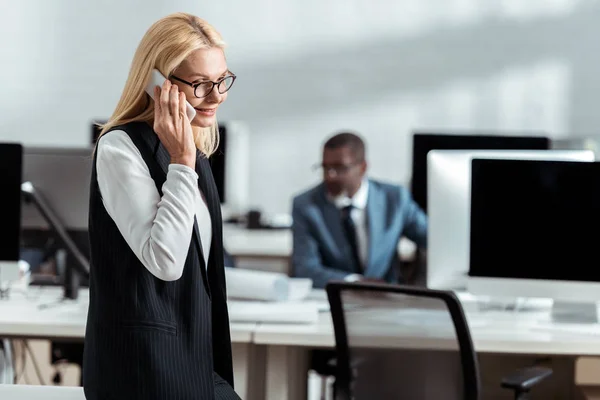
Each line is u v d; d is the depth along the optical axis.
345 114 8.82
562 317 3.84
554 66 8.72
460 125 8.77
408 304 3.04
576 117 8.74
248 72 8.84
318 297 4.23
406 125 8.79
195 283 2.37
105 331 2.32
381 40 8.78
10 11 8.84
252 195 8.88
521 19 8.72
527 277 3.69
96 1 8.84
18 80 8.88
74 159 4.07
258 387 3.74
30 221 4.16
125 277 2.31
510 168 3.70
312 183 8.85
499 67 8.74
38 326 3.51
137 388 2.29
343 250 4.89
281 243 6.31
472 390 3.00
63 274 4.26
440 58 8.76
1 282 4.04
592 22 8.69
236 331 3.45
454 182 4.05
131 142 2.34
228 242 6.27
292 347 3.64
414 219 4.95
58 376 4.90
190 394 2.33
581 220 3.66
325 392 5.11
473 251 3.73
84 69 8.87
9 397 2.68
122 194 2.29
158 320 2.31
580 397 3.88
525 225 3.70
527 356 4.00
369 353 3.15
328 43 8.80
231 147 6.92
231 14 8.81
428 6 8.74
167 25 2.38
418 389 3.09
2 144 3.81
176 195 2.27
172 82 2.37
